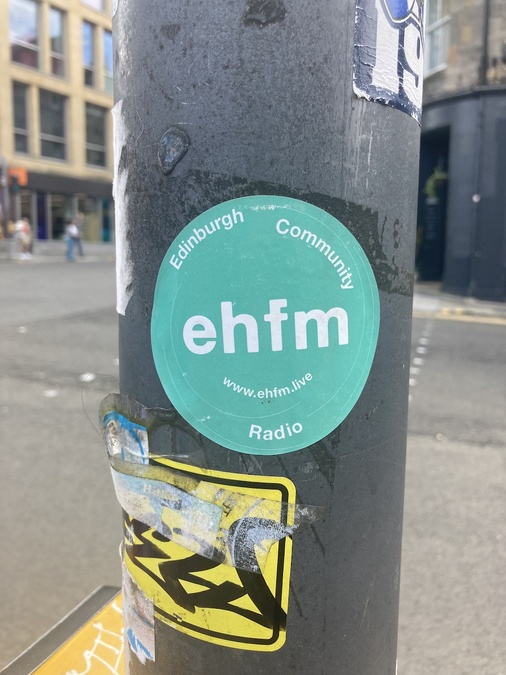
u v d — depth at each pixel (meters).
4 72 27.64
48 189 30.42
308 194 1.03
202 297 1.08
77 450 4.34
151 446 1.17
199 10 1.01
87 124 32.59
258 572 1.15
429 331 9.47
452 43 12.88
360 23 1.02
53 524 3.34
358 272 1.09
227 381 1.09
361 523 1.18
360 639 1.23
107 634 2.10
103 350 7.46
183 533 1.17
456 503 3.62
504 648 2.45
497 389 6.11
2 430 4.70
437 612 2.65
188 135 1.04
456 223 13.39
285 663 1.18
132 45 1.09
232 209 1.04
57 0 29.48
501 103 12.27
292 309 1.06
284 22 0.99
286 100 1.01
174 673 1.25
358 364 1.12
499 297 12.88
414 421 5.09
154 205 1.10
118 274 1.22
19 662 1.96
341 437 1.13
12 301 11.70
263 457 1.11
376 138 1.07
